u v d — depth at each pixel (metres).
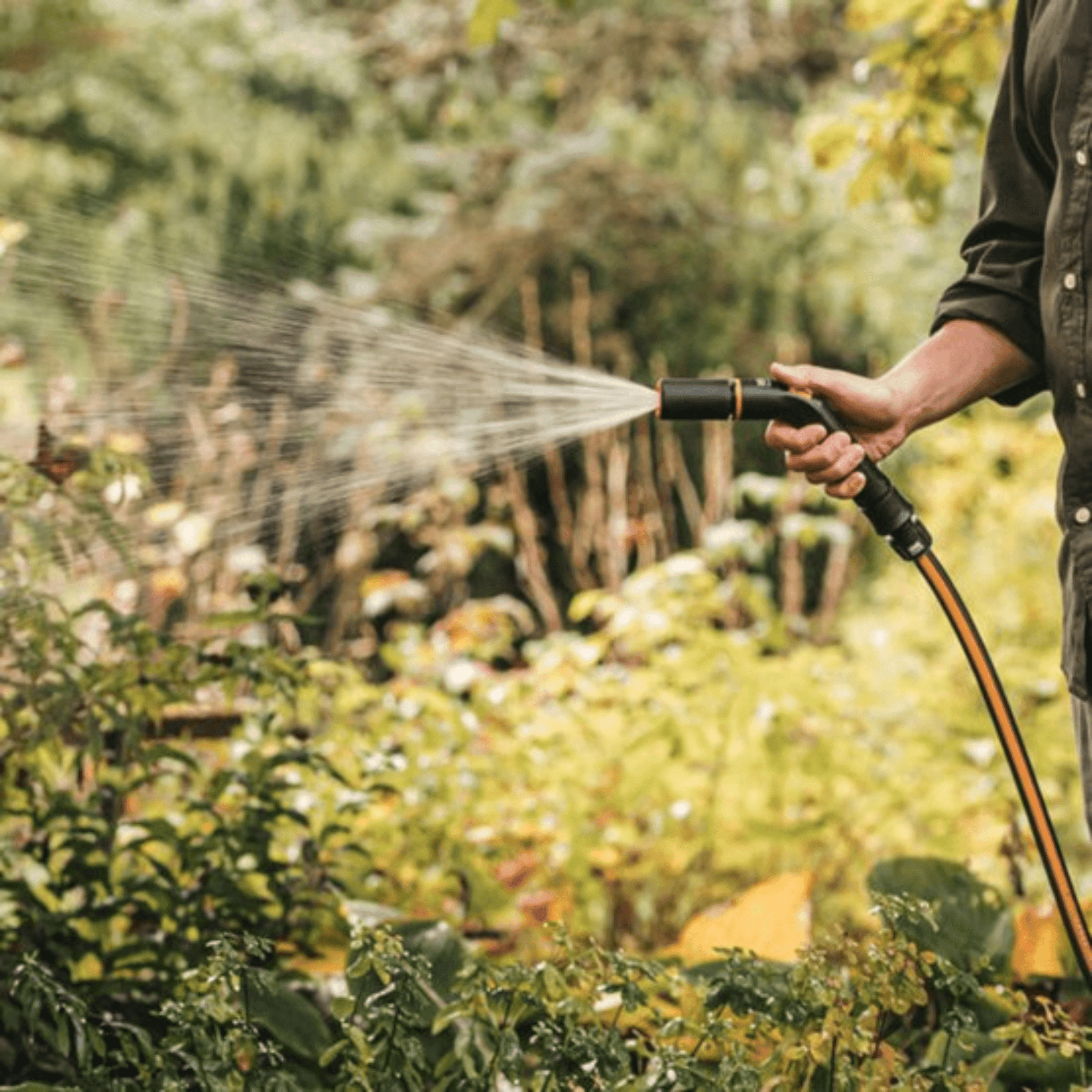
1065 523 3.05
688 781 5.53
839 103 12.95
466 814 5.23
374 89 14.36
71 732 4.50
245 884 4.35
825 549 11.31
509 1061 3.07
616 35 13.71
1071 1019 3.27
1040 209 3.24
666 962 4.16
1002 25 5.42
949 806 5.54
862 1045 3.04
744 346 12.46
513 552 11.31
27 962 3.13
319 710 5.18
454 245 12.36
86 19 13.36
